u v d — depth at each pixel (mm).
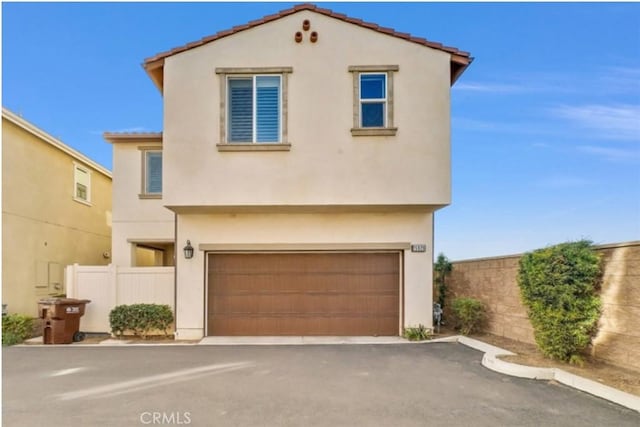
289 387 7387
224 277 12586
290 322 12500
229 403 6570
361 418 5949
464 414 6094
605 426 5633
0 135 13688
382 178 11477
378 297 12586
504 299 11523
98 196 20594
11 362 9383
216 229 12523
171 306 12969
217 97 11656
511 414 6086
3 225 13945
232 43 11766
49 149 16562
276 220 12547
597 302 8039
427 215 12570
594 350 8383
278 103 11766
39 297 15719
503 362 8484
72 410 6289
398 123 11602
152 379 7926
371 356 9820
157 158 16000
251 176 11461
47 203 16406
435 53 11805
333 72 11703
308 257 12648
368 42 11773
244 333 12469
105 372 8461
